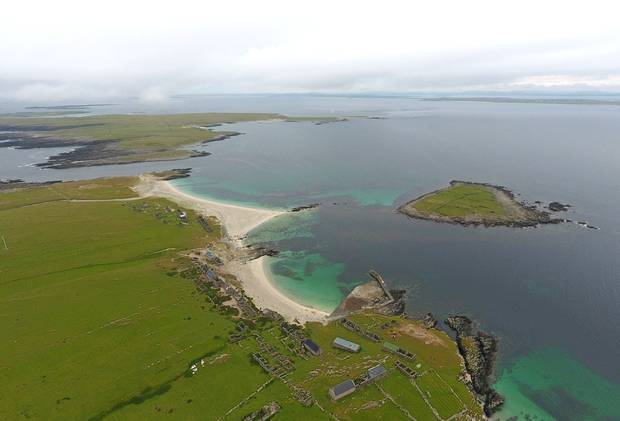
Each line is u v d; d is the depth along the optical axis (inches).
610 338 3321.9
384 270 4436.5
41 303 3565.5
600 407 2684.5
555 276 4234.7
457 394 2615.7
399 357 2947.8
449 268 4453.7
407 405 2495.1
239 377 2694.4
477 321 3543.3
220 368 2775.6
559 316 3599.9
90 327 3208.7
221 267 4453.7
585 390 2819.9
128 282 3941.9
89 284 3892.7
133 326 3223.4
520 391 2800.2
